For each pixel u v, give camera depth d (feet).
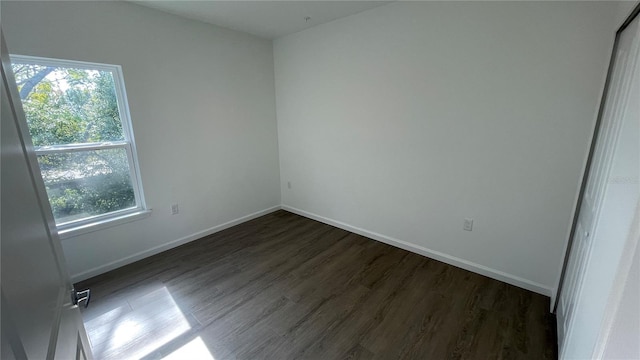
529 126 6.31
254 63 11.10
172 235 9.59
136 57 7.94
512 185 6.81
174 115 9.05
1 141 1.66
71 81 7.16
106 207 8.14
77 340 2.74
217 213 10.87
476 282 7.39
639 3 3.64
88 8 6.94
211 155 10.30
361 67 9.02
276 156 12.79
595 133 5.30
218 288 7.37
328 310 6.48
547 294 6.73
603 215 3.45
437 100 7.57
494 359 5.11
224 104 10.37
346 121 9.91
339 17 9.06
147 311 6.49
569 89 5.71
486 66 6.64
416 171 8.46
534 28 5.89
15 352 1.38
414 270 8.05
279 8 8.21
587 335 3.32
